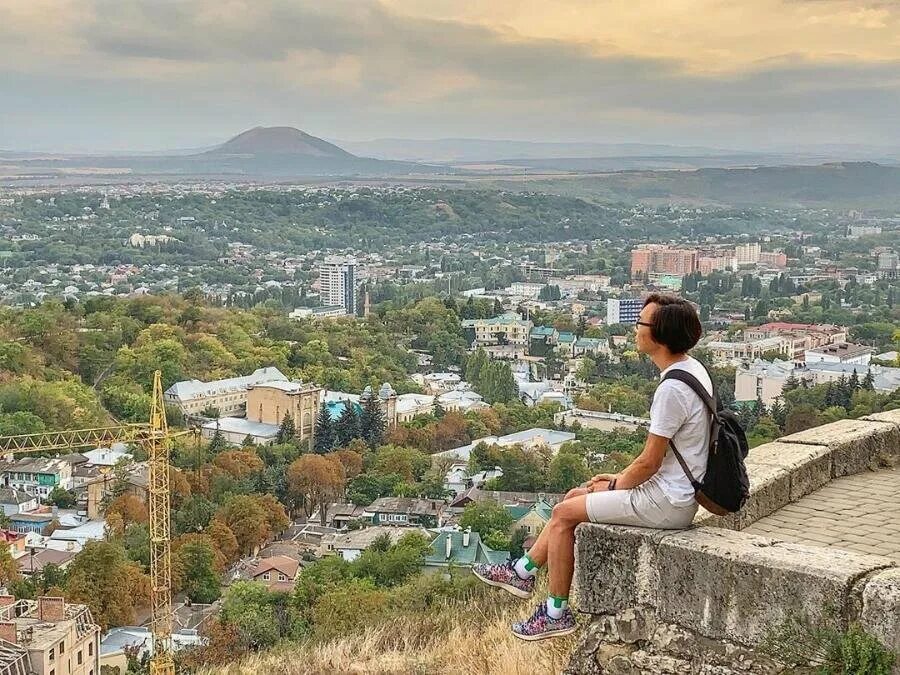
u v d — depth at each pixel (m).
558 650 9.39
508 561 8.02
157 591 52.56
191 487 85.00
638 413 130.38
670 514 7.09
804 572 6.36
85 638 40.34
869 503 10.04
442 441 113.06
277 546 73.25
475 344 190.75
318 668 12.14
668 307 7.22
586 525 7.35
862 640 6.04
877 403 92.25
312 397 120.88
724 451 7.04
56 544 73.75
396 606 18.67
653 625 7.07
